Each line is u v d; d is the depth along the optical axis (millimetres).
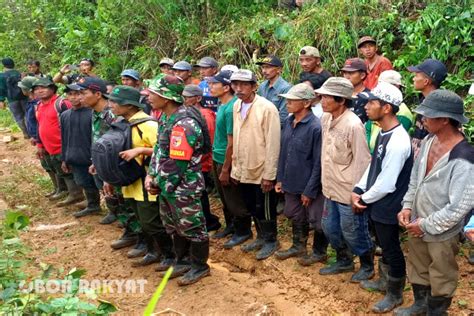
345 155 3979
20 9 13250
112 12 10586
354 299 4055
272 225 4887
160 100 4105
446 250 3223
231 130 4941
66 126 5941
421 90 4418
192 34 9547
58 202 6957
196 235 4387
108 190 5105
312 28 7512
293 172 4469
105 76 10523
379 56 5910
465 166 3049
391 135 3578
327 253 4859
